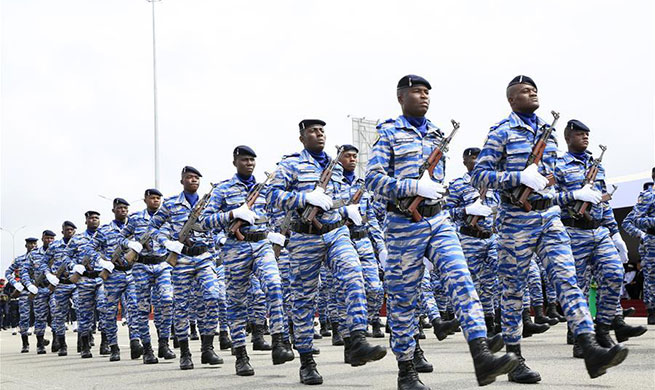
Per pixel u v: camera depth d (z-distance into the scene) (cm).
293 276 679
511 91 594
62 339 1324
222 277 1198
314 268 674
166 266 1026
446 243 516
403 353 540
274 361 753
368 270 980
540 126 593
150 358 992
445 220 527
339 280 650
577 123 796
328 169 673
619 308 861
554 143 600
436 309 1067
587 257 787
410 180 514
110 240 1180
